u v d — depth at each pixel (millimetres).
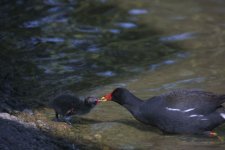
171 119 12117
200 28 20203
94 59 16984
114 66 16500
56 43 18203
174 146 11727
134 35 19406
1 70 15516
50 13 21359
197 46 18328
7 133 11133
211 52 17672
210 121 12109
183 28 20203
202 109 12094
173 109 12109
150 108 12336
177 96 12320
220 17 21500
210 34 19531
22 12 21297
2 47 17547
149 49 18031
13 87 14461
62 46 17953
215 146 11719
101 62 16750
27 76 15328
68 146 11398
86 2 23016
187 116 12055
